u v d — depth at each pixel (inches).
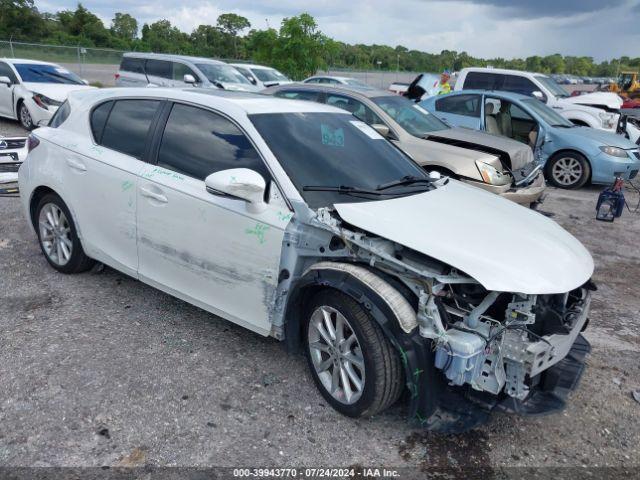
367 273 119.1
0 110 518.6
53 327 159.2
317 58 970.1
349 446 118.8
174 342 155.3
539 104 450.0
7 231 237.5
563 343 118.0
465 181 276.7
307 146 147.6
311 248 129.4
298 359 150.4
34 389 130.1
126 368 141.2
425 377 112.7
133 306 175.3
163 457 112.0
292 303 131.2
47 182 185.3
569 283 117.3
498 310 119.9
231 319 145.6
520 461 118.4
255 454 114.6
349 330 124.4
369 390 119.0
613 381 152.8
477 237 123.5
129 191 161.0
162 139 159.6
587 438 128.0
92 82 911.0
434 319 110.9
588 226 321.1
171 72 616.7
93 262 194.2
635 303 211.3
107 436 116.7
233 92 175.6
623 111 830.5
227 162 144.4
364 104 317.7
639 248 283.4
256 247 133.9
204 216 143.0
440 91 666.2
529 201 284.8
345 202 135.3
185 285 153.7
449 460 117.0
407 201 139.9
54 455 110.5
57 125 191.9
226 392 134.2
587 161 410.6
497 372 110.1
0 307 169.5
